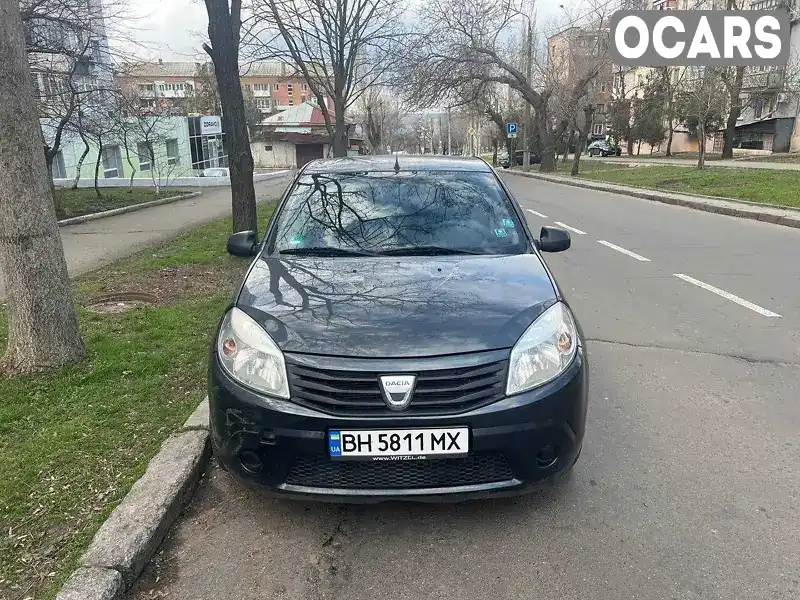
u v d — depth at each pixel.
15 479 3.21
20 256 4.51
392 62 23.53
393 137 72.88
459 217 3.98
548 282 3.32
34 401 4.15
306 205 4.10
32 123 4.41
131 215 16.70
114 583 2.45
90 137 20.80
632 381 4.63
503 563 2.66
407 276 3.31
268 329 2.86
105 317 6.23
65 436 3.65
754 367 4.87
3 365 4.66
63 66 16.39
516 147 50.38
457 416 2.62
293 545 2.80
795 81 35.38
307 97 82.06
